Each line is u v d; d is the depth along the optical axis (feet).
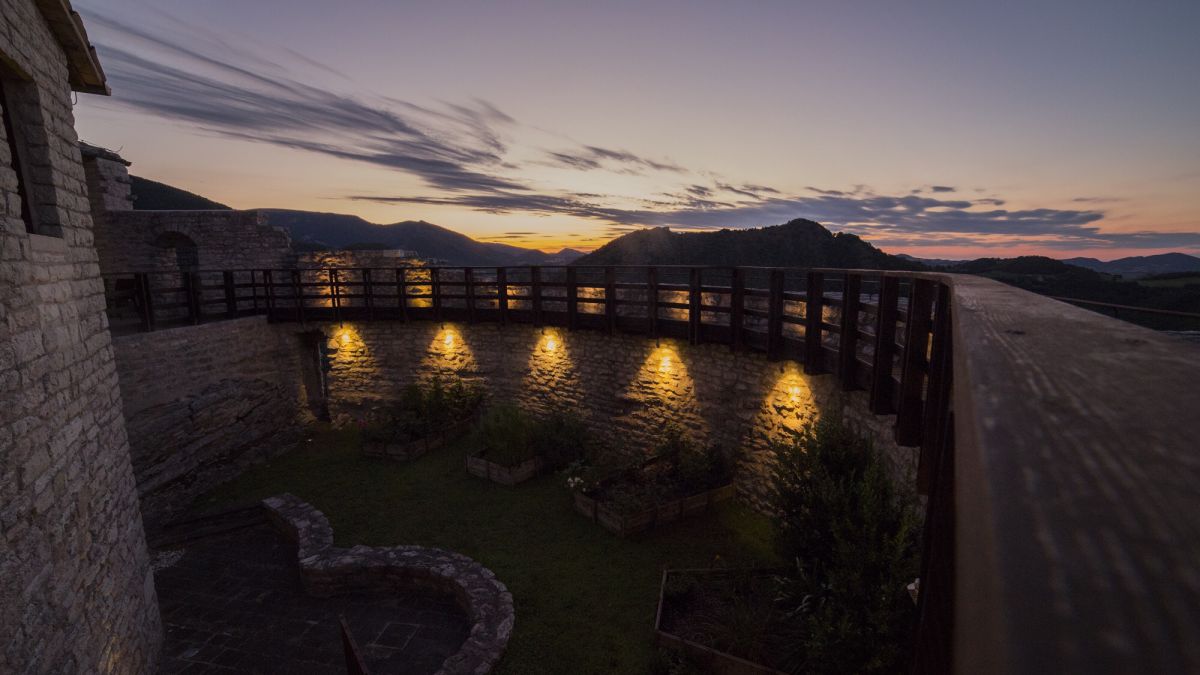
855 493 20.42
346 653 16.34
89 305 17.99
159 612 22.53
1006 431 2.03
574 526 30.37
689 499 30.60
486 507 32.96
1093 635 0.72
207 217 56.65
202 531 31.50
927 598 4.95
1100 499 1.33
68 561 14.65
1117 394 2.32
